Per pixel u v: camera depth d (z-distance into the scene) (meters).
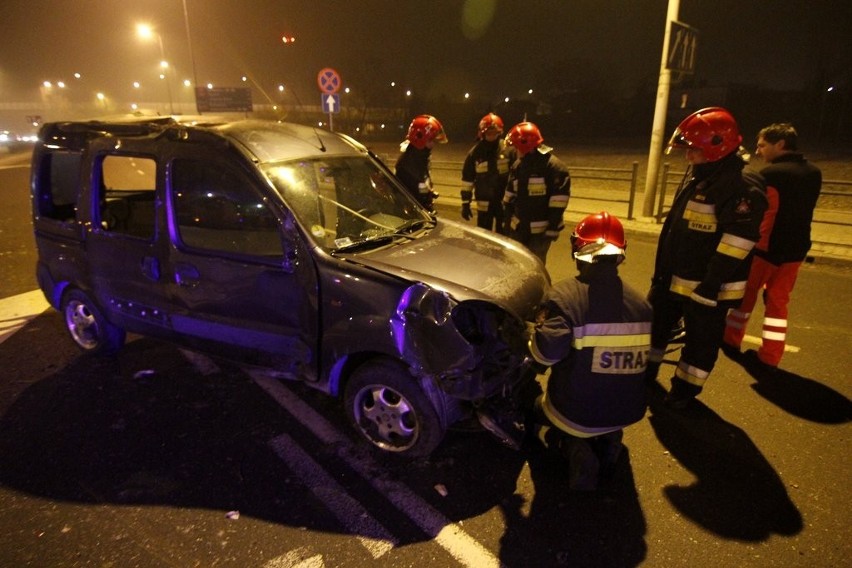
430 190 5.68
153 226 3.66
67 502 2.85
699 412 3.70
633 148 26.97
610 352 2.61
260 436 3.41
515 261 3.54
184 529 2.67
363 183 3.93
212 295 3.46
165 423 3.53
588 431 2.77
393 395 3.13
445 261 3.30
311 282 3.10
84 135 4.02
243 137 3.46
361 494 2.92
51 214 4.37
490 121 5.89
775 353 4.19
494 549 2.57
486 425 2.98
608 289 2.59
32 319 5.20
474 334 2.88
